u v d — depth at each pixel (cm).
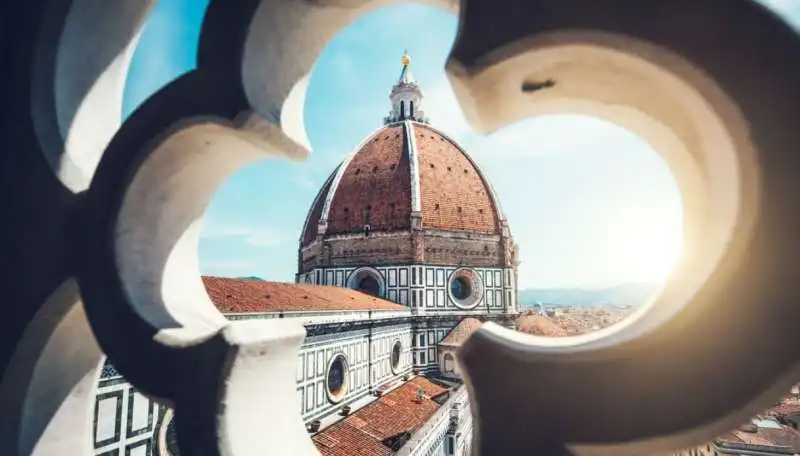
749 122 274
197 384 373
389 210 13775
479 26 320
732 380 271
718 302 277
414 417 7156
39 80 486
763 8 279
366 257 13588
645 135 371
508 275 14225
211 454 358
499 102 364
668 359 283
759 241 271
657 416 281
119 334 411
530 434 304
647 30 294
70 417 527
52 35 488
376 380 9400
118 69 554
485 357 321
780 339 266
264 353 401
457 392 6625
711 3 287
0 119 495
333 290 9981
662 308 315
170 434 3744
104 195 425
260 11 395
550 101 372
